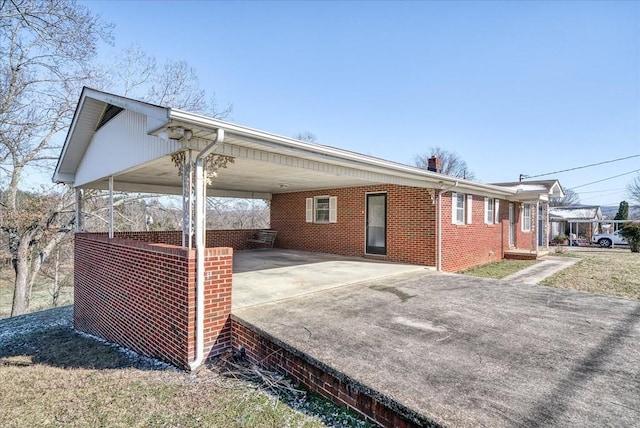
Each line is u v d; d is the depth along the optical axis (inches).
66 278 718.5
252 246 540.4
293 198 521.7
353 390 117.4
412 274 313.0
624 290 301.7
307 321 175.9
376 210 412.5
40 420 129.9
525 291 245.8
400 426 102.0
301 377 140.8
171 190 436.5
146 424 121.8
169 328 189.3
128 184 401.4
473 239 439.8
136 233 395.5
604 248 829.8
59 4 537.3
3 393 161.3
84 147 322.7
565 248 779.4
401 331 162.1
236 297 219.3
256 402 132.1
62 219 631.2
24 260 580.1
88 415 130.8
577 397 103.9
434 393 106.2
